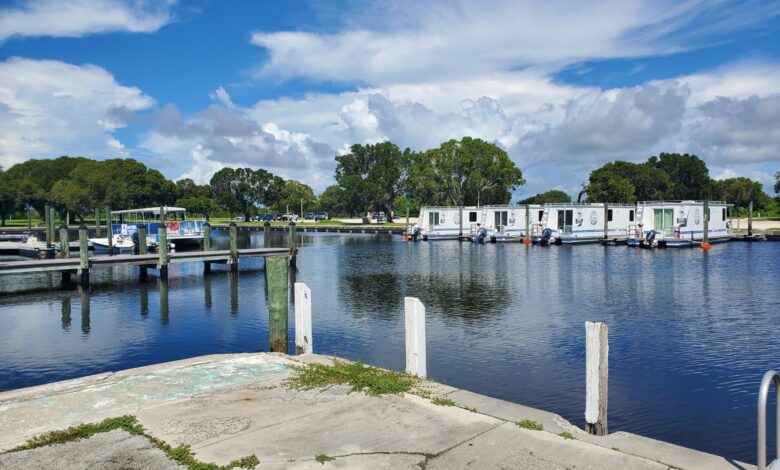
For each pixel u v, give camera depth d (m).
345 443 6.38
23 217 125.75
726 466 5.70
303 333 11.17
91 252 45.28
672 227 46.44
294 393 8.23
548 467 5.73
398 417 7.21
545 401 10.95
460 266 34.97
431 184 85.94
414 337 9.27
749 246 47.28
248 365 9.88
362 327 18.05
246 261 39.75
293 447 6.26
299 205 125.69
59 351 15.98
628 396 11.23
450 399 7.91
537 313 19.66
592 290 24.67
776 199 105.00
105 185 90.06
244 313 21.25
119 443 6.37
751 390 11.54
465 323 18.12
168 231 49.38
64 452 6.12
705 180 108.25
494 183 86.06
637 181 98.44
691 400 10.99
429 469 5.70
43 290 27.19
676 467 5.70
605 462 5.84
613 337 15.95
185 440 6.47
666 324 17.59
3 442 6.41
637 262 35.72
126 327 19.03
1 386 12.98
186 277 31.61
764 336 15.95
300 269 34.97
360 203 107.06
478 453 6.09
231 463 5.80
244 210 133.50
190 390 8.41
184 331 18.38
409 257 41.94
